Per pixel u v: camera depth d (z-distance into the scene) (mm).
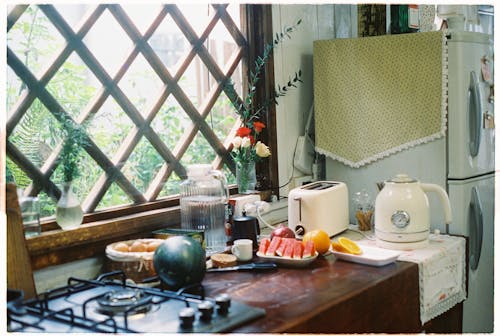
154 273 1854
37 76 1973
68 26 2045
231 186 2658
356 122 2736
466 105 2541
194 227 2273
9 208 1698
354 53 2713
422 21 2910
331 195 2402
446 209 2301
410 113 2602
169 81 2406
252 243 2205
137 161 2307
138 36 2283
